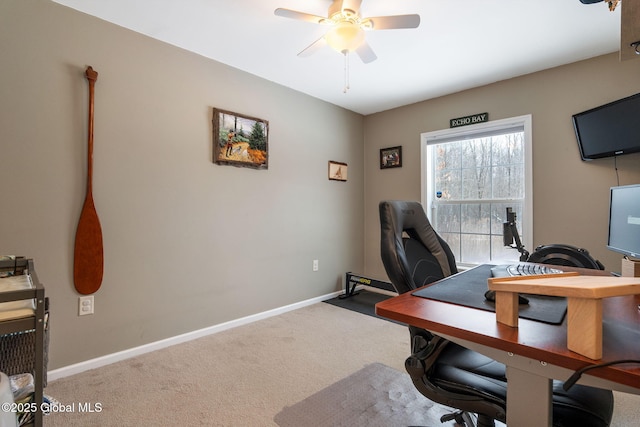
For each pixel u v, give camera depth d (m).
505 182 3.07
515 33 2.20
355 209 3.98
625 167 2.37
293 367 2.04
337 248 3.74
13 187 1.75
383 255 1.16
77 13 1.95
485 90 3.09
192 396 1.72
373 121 4.01
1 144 1.72
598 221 2.48
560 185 2.65
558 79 2.67
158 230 2.30
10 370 0.96
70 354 1.93
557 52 2.45
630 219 1.40
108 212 2.07
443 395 0.95
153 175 2.27
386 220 1.22
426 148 3.54
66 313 1.92
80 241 1.95
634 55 1.18
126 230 2.15
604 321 0.76
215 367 2.04
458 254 3.39
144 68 2.23
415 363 0.99
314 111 3.45
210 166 2.59
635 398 1.70
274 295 3.08
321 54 2.51
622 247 1.47
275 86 3.05
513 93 2.91
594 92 2.50
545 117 2.73
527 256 2.46
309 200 3.41
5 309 0.92
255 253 2.91
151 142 2.26
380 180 3.94
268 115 3.00
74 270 1.94
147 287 2.25
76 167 1.95
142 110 2.22
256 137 2.88
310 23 2.10
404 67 2.72
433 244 1.49
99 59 2.04
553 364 0.58
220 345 2.37
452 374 0.98
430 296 0.98
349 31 1.83
